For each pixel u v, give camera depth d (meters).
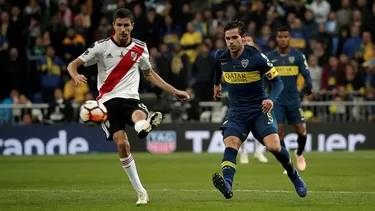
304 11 85.00
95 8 88.94
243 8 85.00
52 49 79.06
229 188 29.61
